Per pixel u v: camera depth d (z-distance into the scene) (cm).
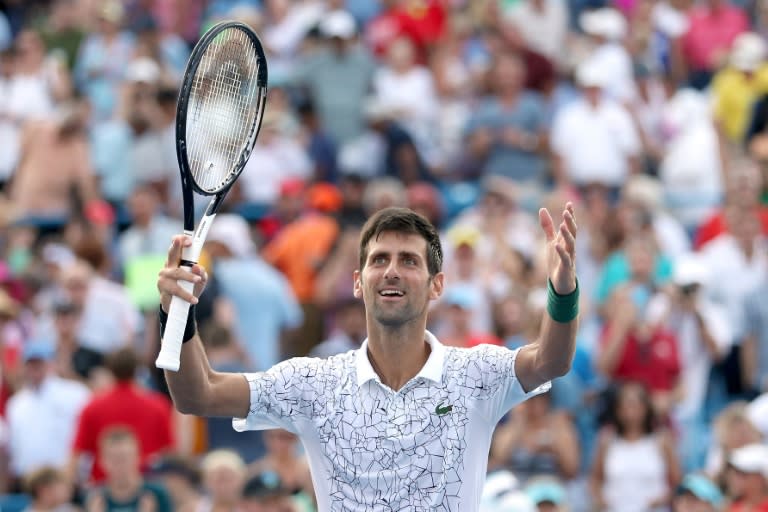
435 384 1213
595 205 3222
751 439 2505
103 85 4003
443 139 3900
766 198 3397
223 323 2750
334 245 3272
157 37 3934
